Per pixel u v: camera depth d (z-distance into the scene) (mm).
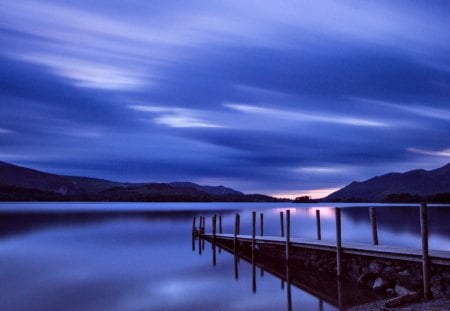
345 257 22125
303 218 81125
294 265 26281
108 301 18547
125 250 35500
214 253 33938
